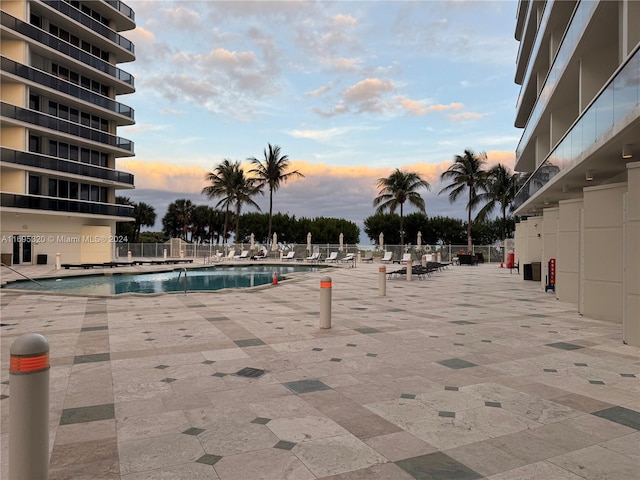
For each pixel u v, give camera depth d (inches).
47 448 113.7
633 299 308.0
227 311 449.1
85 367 246.1
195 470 132.8
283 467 134.8
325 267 1339.8
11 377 110.0
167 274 1130.7
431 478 128.8
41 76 1254.3
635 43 367.2
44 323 380.2
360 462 138.3
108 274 1039.0
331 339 319.0
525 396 201.5
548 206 868.0
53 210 1294.3
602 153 399.9
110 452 145.1
